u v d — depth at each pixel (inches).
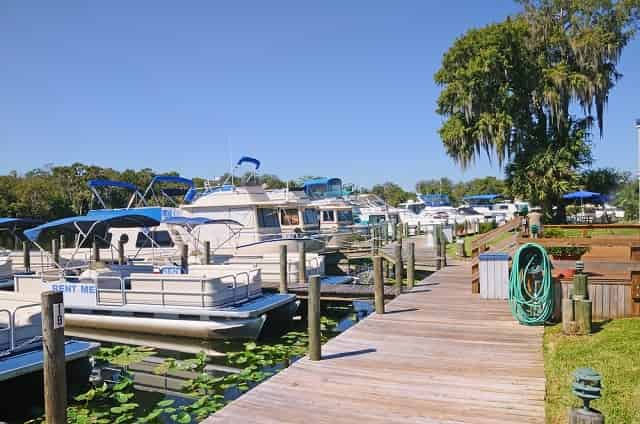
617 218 1469.0
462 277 576.1
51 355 215.2
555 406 198.2
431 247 994.1
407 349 285.4
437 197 2135.8
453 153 1058.7
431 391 220.5
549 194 1021.8
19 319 332.5
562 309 304.0
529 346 282.5
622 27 992.2
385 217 1413.6
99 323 486.9
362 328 335.6
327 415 199.6
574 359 245.0
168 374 359.6
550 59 1036.5
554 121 1024.9
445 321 350.3
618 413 184.9
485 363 255.4
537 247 330.6
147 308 465.7
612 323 302.2
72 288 502.3
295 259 649.0
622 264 377.1
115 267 573.9
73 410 285.9
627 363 229.8
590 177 1100.5
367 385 230.7
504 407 200.5
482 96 1011.9
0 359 302.2
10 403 293.0
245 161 853.8
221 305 459.8
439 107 1083.9
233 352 425.1
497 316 361.1
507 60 991.0
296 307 514.9
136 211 663.8
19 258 826.8
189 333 452.1
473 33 1029.2
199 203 836.0
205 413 273.4
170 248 801.6
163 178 846.5
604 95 986.7
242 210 811.4
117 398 303.4
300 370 253.6
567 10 1019.9
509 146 1034.7
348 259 843.4
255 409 207.6
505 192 1082.7
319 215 1069.1
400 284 503.2
